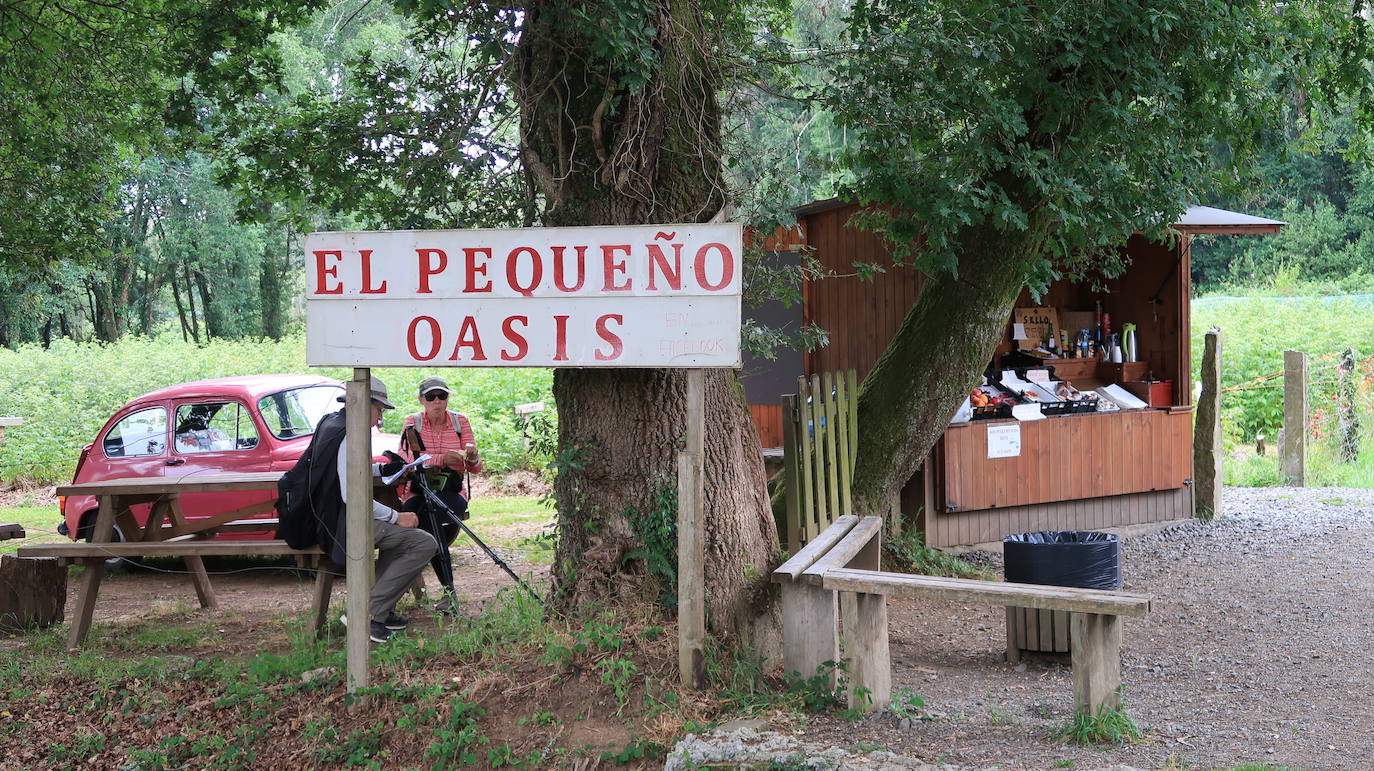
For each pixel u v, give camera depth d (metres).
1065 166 8.05
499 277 5.69
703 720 5.32
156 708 6.36
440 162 7.90
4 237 11.31
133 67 10.98
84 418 18.41
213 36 9.09
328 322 5.91
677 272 5.48
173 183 38.50
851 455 8.99
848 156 7.90
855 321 10.80
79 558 7.84
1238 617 8.16
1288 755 5.00
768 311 11.40
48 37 10.43
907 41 7.25
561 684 5.67
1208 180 9.03
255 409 10.23
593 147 6.38
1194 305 25.58
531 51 6.52
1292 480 15.00
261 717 6.04
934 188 7.70
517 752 5.31
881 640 5.71
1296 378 14.99
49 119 11.23
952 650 7.50
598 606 6.13
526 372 18.25
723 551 6.19
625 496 6.31
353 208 9.18
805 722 5.38
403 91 8.55
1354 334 20.73
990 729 5.39
